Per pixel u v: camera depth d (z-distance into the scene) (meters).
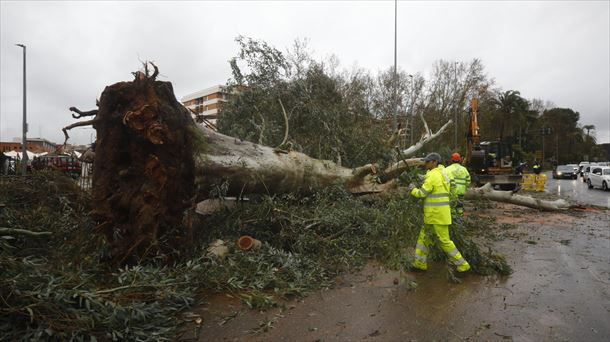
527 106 54.38
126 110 4.38
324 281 4.65
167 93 4.61
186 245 4.78
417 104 36.75
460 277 4.90
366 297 4.22
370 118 11.27
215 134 5.87
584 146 88.88
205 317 3.69
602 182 22.12
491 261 5.12
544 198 16.36
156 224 4.44
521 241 7.14
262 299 3.91
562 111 83.06
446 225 4.86
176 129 4.62
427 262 5.56
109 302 3.13
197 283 4.10
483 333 3.35
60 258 4.16
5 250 3.57
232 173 5.60
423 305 3.99
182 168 4.80
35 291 2.99
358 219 6.24
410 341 3.21
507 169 16.95
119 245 4.40
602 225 8.90
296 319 3.66
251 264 4.63
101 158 4.45
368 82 33.50
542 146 77.88
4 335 2.79
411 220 5.52
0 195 5.75
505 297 4.20
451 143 34.53
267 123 8.84
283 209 5.89
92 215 4.45
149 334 3.17
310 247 5.60
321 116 9.16
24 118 22.86
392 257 5.24
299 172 6.71
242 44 9.60
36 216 5.34
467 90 40.69
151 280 3.75
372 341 3.22
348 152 9.38
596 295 4.27
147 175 4.45
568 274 5.07
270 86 9.57
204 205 6.45
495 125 51.84
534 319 3.63
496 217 10.16
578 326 3.48
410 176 7.09
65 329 2.86
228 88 9.68
